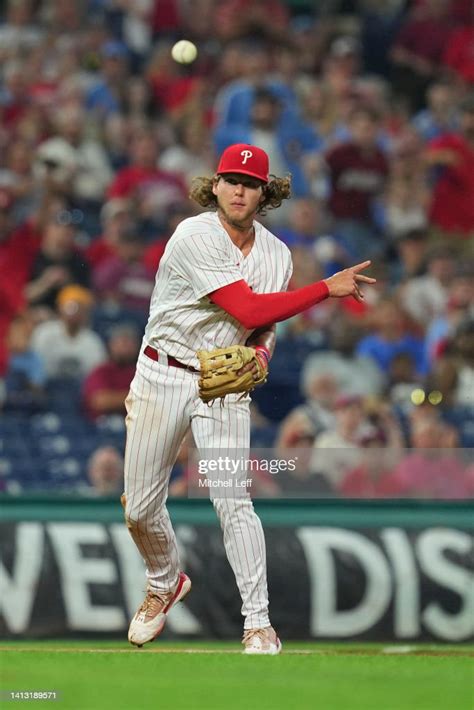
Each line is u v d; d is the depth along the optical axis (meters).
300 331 38.22
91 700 12.22
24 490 33.81
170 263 17.34
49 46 47.59
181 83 47.78
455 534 26.86
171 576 18.61
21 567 26.36
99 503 26.77
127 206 41.25
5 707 11.84
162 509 18.02
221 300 17.00
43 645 24.45
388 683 13.55
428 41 50.88
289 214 43.38
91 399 35.72
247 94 45.28
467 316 39.16
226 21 50.34
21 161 42.25
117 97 46.28
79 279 39.38
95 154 43.41
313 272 40.66
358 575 26.62
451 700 12.21
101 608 26.36
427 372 38.28
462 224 45.47
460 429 36.47
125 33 49.88
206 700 12.18
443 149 46.09
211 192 17.84
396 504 26.95
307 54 50.38
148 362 17.73
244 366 17.16
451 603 26.64
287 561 26.61
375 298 39.75
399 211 44.66
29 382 36.06
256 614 17.42
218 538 26.67
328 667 15.12
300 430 33.88
